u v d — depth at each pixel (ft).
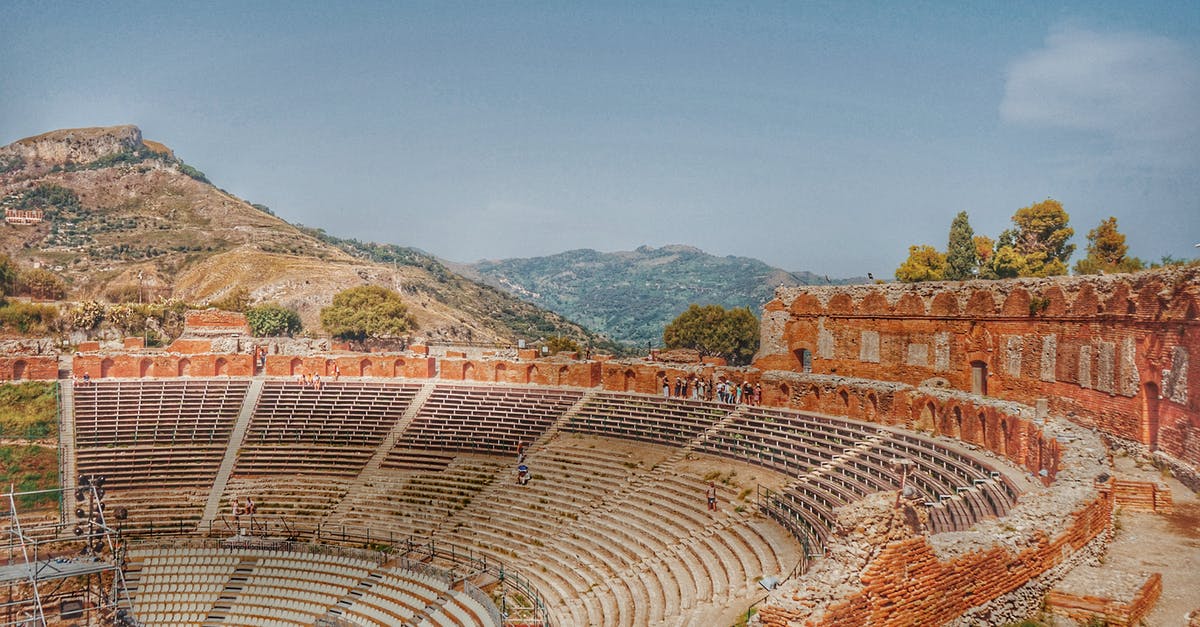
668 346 324.19
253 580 145.18
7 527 144.56
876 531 62.75
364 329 439.22
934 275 246.47
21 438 197.77
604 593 113.70
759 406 172.45
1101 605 67.87
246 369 233.96
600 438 180.55
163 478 187.83
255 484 185.68
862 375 178.09
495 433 193.98
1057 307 136.15
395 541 154.20
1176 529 88.58
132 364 228.22
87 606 120.98
